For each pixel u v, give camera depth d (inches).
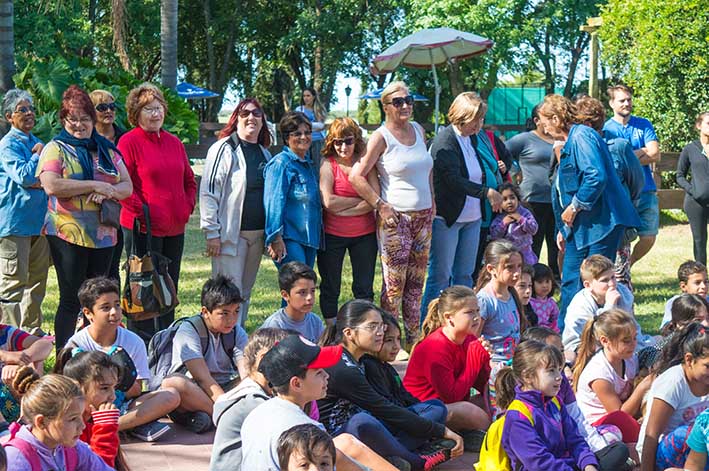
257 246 294.5
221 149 289.0
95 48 1414.9
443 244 305.3
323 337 217.0
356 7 1421.0
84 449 163.3
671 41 590.2
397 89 288.5
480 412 225.3
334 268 296.5
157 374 236.7
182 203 285.9
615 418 218.8
